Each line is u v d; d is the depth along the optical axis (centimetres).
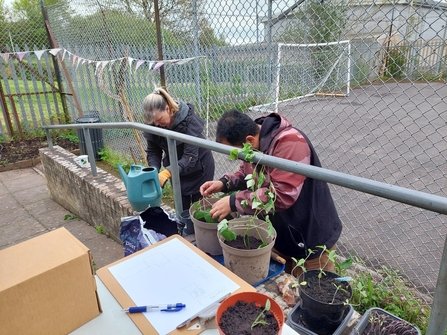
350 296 110
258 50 322
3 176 550
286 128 154
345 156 508
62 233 95
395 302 204
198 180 279
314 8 255
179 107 253
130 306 97
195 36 357
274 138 151
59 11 607
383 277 236
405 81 262
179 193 193
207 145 149
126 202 287
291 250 177
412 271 247
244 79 345
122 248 319
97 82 527
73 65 608
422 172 444
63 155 427
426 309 203
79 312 89
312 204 165
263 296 93
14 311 76
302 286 115
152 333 88
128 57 394
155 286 106
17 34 691
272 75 327
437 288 87
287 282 134
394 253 272
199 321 91
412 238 291
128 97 472
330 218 174
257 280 132
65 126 362
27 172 566
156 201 235
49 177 442
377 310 119
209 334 88
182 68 389
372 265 256
